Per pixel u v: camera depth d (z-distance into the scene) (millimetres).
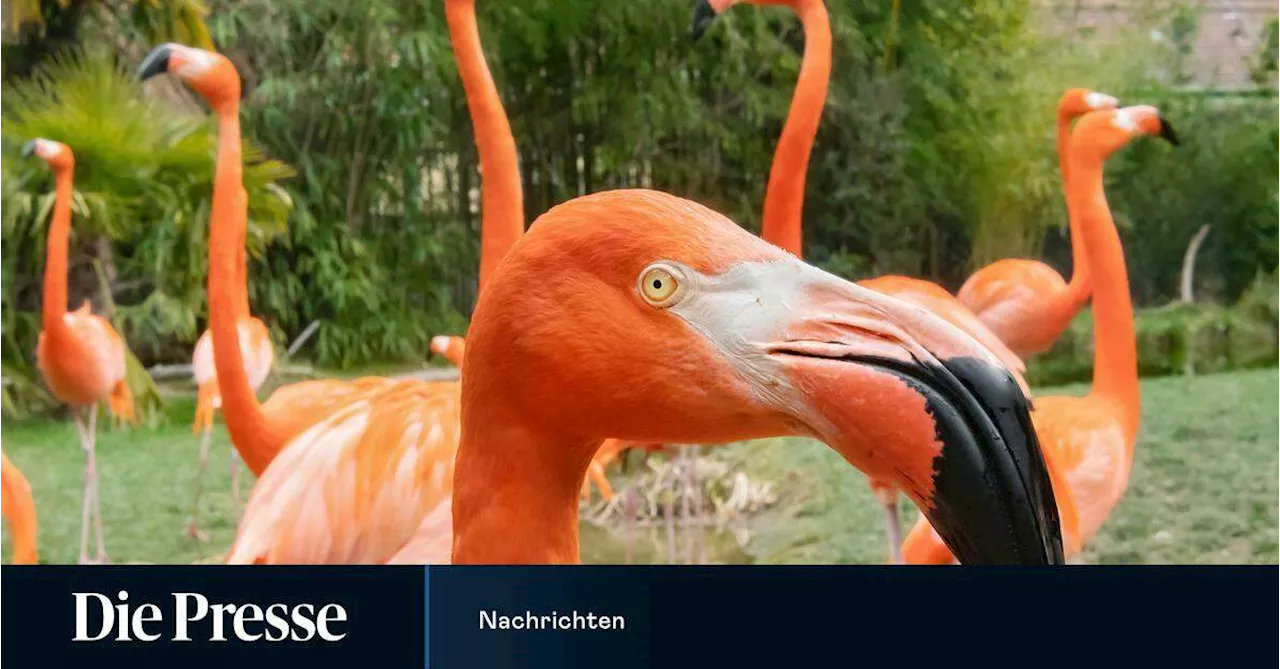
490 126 1449
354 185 1723
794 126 1586
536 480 644
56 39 1686
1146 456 1770
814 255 1748
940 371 556
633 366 597
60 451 1723
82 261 1704
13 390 1723
